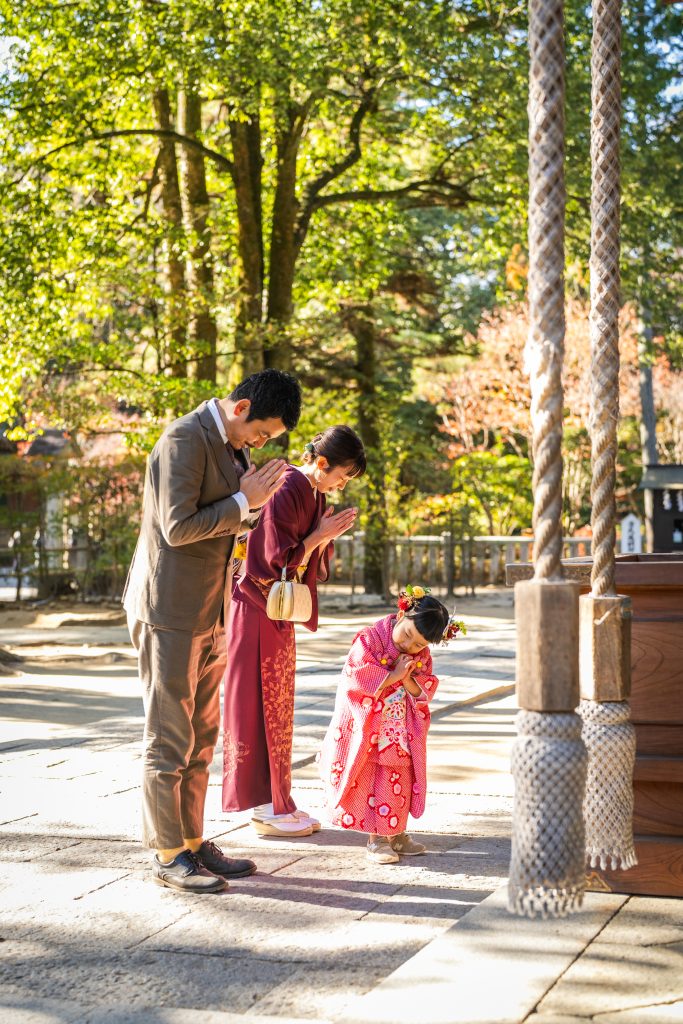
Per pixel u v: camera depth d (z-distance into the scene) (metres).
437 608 4.23
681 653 3.45
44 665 10.59
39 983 3.08
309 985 3.04
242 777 4.50
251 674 4.51
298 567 4.57
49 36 14.36
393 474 18.67
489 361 25.31
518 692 2.48
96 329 18.23
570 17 14.02
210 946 3.34
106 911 3.66
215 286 16.41
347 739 4.29
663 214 15.47
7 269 13.81
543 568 2.46
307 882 3.98
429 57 13.91
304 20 13.34
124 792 5.23
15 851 4.32
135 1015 2.86
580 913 3.25
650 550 17.20
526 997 2.67
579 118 14.03
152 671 3.93
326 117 17.05
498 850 4.38
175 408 14.09
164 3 13.73
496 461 24.12
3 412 14.80
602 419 3.13
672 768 3.41
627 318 25.33
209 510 3.85
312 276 18.91
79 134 14.41
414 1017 2.58
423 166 19.12
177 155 17.23
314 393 20.88
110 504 17.48
